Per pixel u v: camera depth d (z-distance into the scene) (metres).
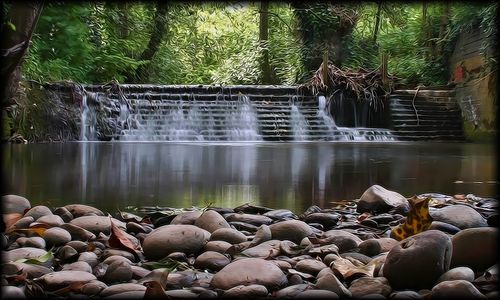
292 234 2.36
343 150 8.93
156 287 1.55
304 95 14.43
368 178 4.76
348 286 1.77
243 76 19.62
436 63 16.39
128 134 12.77
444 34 16.59
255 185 4.25
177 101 13.59
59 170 5.18
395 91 14.73
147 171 5.21
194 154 7.71
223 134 13.40
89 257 2.02
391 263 1.74
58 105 11.72
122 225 2.60
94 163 6.01
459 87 14.66
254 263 1.79
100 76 15.89
